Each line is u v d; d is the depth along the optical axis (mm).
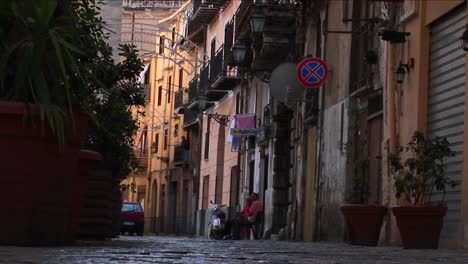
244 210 39062
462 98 17719
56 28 9648
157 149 77000
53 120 9211
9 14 9414
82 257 8172
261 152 41906
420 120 19656
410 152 19844
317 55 32156
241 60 39625
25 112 9133
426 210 15562
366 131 24703
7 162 9148
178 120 70688
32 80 9383
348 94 26359
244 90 48219
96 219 16188
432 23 19562
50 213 9523
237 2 49094
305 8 33406
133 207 55188
